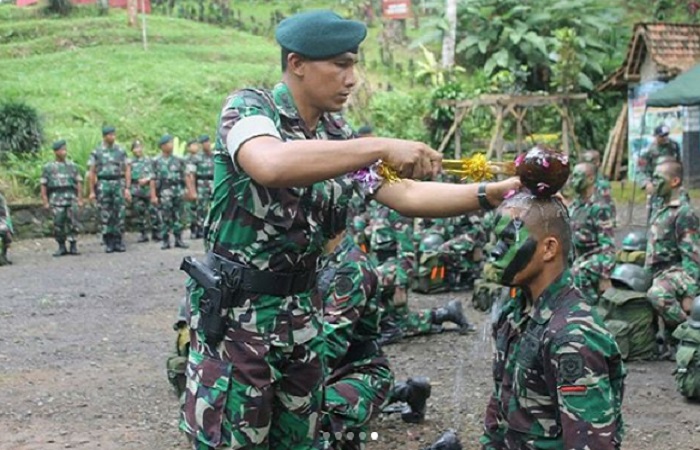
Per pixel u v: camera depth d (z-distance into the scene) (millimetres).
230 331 3129
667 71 20859
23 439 5781
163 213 16797
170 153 17297
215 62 27016
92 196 16703
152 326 9539
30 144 19688
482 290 9633
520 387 3074
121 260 15094
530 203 3062
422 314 8391
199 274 3168
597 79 26828
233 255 3117
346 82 3070
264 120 2906
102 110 22500
